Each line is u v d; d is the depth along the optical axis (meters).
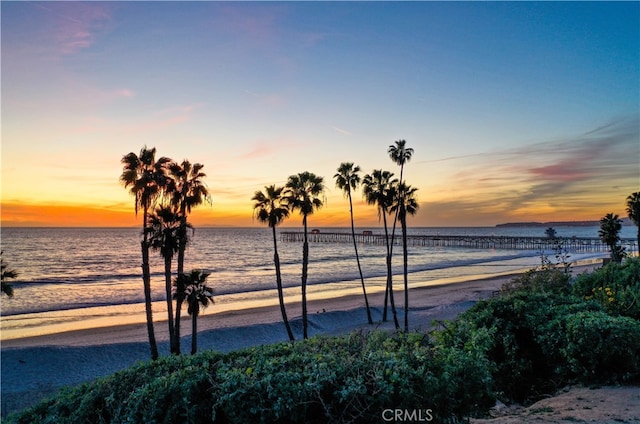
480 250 102.50
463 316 7.99
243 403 3.80
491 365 6.04
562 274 15.93
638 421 5.32
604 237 45.66
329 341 5.12
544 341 7.43
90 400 4.55
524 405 7.19
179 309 19.36
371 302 33.62
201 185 21.14
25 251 92.12
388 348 4.57
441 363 4.27
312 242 138.88
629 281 10.28
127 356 20.72
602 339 6.86
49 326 26.97
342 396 3.67
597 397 6.41
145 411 4.04
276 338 24.12
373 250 103.94
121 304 34.56
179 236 19.55
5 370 18.41
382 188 28.31
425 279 48.88
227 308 32.03
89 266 64.56
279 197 23.80
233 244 126.88
